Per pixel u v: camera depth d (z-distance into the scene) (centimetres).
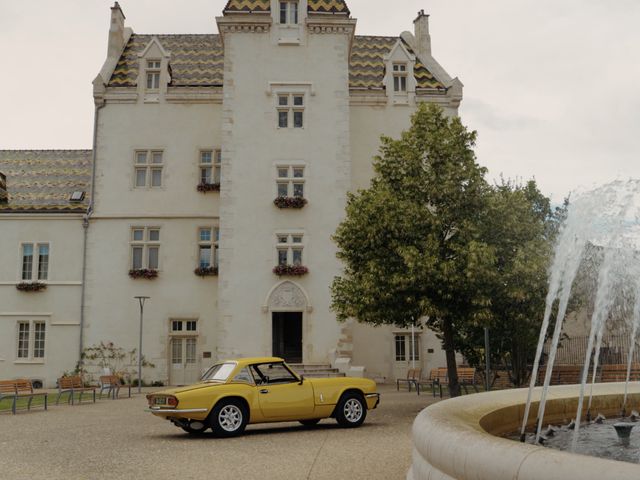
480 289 1836
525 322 1944
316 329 3166
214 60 3978
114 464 1028
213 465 1007
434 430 618
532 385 968
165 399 1339
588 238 1038
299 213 3253
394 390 2869
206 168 3612
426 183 1978
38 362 3409
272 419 1401
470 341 2450
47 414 1934
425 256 1822
